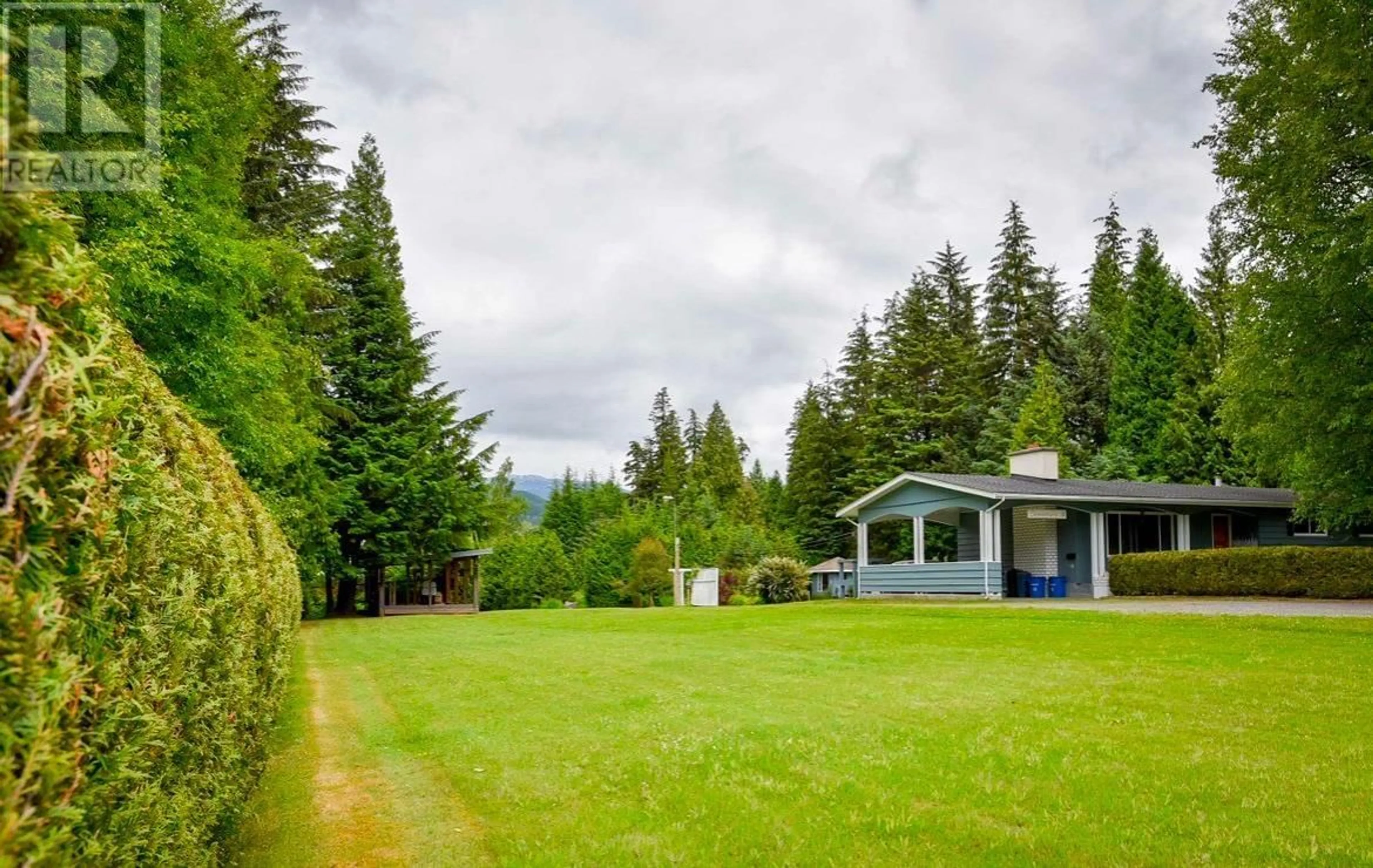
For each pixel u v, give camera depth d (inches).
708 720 280.7
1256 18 650.2
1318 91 599.5
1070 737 241.1
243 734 171.2
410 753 247.4
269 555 236.1
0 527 51.6
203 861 127.4
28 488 53.9
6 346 51.9
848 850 158.2
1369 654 389.7
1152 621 549.6
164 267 411.5
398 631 724.0
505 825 180.7
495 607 1408.7
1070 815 173.8
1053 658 414.6
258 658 202.2
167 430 129.2
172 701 105.0
